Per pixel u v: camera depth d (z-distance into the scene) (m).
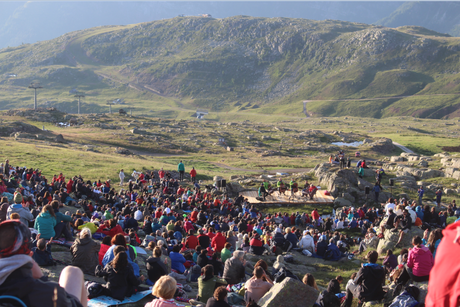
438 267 3.75
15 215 10.34
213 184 53.31
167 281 7.56
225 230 26.98
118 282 9.98
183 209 35.94
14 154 59.03
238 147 128.88
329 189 49.06
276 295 10.20
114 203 32.72
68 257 13.53
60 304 3.92
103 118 169.00
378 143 130.88
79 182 33.78
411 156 84.00
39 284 3.96
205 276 11.84
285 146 134.25
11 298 3.77
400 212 26.27
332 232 33.38
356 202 46.09
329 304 12.52
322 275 19.53
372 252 12.15
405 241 23.72
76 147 90.38
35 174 35.25
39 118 150.12
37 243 11.68
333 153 122.69
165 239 18.86
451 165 66.56
